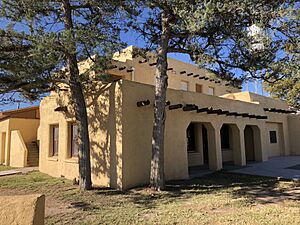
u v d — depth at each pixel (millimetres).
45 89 10375
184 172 12992
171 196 9180
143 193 9602
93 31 8859
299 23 8219
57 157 14758
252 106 19406
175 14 9281
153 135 10367
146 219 6707
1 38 8352
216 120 15680
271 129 23938
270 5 8117
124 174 10289
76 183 11594
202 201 8422
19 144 20641
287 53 8867
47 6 9219
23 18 8672
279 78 9938
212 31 9852
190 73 21531
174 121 12961
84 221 6641
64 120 14062
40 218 3908
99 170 11328
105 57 9133
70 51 8383
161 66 10625
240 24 9359
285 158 21766
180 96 13586
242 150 17453
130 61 17281
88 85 11945
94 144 11703
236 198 8812
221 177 13242
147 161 11336
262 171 14906
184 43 11055
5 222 3803
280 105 25250
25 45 8844
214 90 24203
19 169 17984
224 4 7773
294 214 6812
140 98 11367
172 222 6418
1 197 3977
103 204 8242
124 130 10500
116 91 10867
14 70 8180
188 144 17422
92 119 11922
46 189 10633
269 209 7363
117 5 9672
